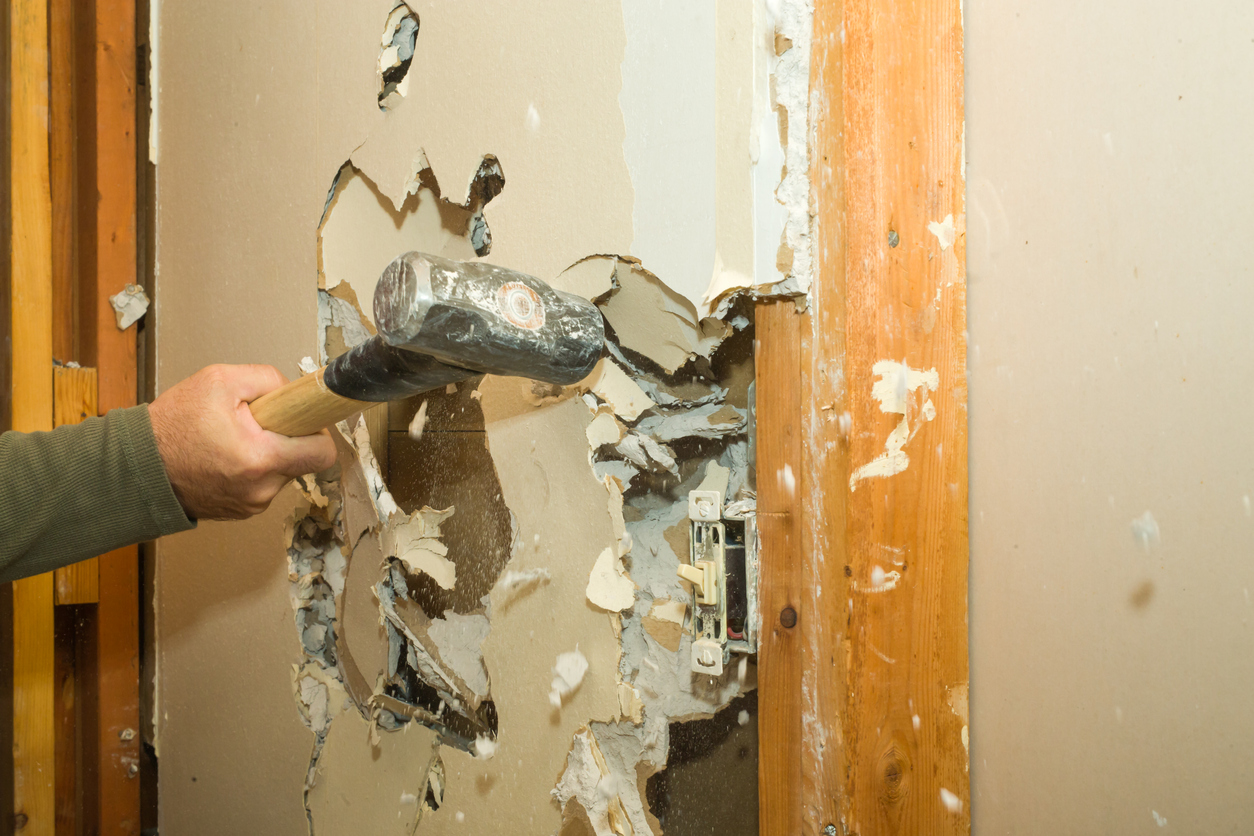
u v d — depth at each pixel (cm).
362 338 107
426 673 98
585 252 78
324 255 107
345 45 102
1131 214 79
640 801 79
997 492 87
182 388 82
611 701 78
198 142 130
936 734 74
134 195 140
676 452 86
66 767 140
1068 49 81
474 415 100
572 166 79
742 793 84
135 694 141
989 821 88
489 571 97
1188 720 77
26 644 129
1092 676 81
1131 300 79
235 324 123
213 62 126
